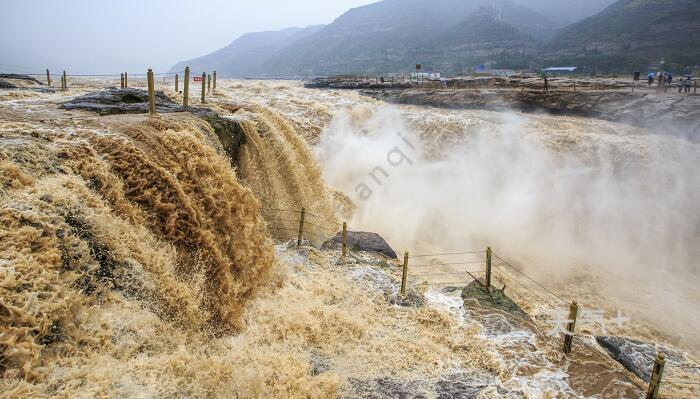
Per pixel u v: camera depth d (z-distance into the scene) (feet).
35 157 20.25
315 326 23.07
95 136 24.58
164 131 27.89
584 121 82.94
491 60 575.38
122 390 14.42
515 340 23.88
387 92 125.29
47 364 14.02
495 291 29.66
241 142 40.98
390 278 30.25
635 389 20.15
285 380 18.63
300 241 34.19
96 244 18.37
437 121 79.61
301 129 75.82
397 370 20.90
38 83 87.30
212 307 22.47
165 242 22.41
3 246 15.40
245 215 27.35
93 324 16.02
